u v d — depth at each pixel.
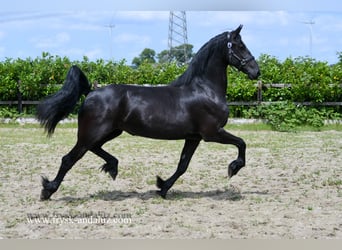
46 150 13.03
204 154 12.53
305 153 12.45
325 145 13.84
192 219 6.42
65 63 20.16
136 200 7.52
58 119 7.10
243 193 8.13
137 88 7.24
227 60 7.36
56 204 7.22
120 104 7.06
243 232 5.87
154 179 9.34
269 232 5.88
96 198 7.65
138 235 5.76
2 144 14.04
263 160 11.45
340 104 18.62
